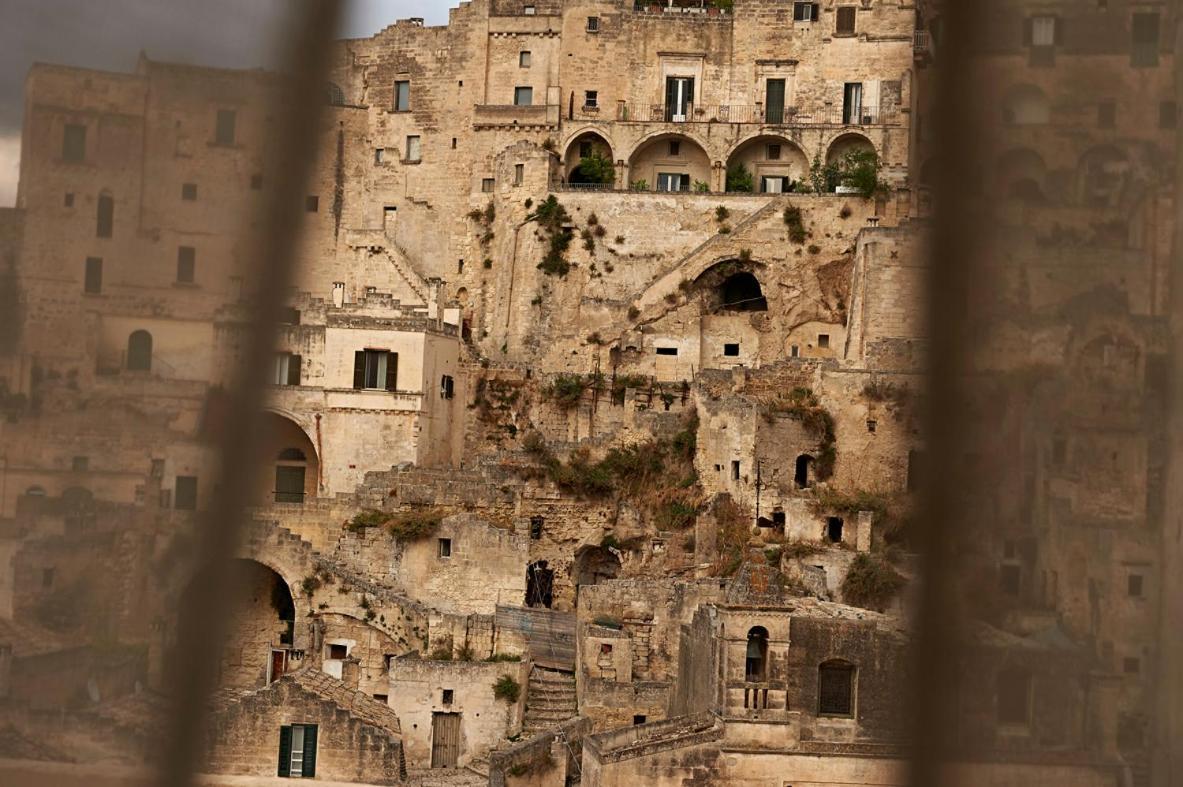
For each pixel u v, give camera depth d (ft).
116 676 112.88
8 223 109.19
